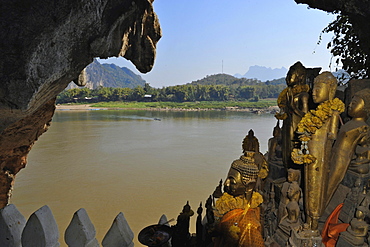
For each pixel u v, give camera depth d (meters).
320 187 3.08
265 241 3.49
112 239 2.94
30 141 10.28
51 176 27.11
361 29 5.70
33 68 4.95
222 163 33.81
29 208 19.44
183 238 4.00
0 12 4.80
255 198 3.13
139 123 81.81
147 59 9.84
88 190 23.23
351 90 3.95
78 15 5.41
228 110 135.50
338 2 5.33
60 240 14.58
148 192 23.03
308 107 3.69
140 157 36.94
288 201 3.54
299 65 3.86
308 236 3.08
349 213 3.38
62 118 95.00
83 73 9.58
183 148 43.38
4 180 10.44
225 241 2.96
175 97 164.38
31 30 4.91
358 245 2.85
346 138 3.25
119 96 168.38
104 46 6.64
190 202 20.86
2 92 4.79
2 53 4.73
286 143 3.99
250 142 3.12
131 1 7.10
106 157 36.53
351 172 3.50
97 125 75.69
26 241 2.44
